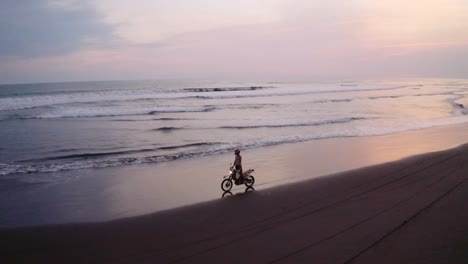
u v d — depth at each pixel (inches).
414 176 460.8
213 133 940.6
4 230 314.2
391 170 498.3
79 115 1310.3
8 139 842.8
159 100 1990.7
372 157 634.8
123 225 322.7
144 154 689.6
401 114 1384.1
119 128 1025.5
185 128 1025.5
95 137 877.8
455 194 377.4
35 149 732.0
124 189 464.4
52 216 364.2
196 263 242.2
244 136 891.4
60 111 1387.8
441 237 271.4
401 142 786.2
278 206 359.6
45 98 1811.0
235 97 2244.1
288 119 1226.0
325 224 305.0
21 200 419.8
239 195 405.7
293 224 308.0
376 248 255.1
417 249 252.4
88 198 426.9
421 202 354.9
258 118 1258.6
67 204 403.9
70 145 777.6
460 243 260.2
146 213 353.1
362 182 442.0
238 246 267.1
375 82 5339.6
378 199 370.6
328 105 1754.4
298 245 264.5
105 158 652.7
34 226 323.3
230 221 322.0
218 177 524.4
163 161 629.9
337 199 375.9
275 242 271.9
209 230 302.5
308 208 349.7
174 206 391.5
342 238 274.5
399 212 328.2
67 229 315.9
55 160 634.8
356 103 1862.7
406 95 2458.2
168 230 306.5
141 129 1008.9
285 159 629.6
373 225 298.5
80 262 251.9
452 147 692.1
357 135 893.2
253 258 245.8
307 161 611.2
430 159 559.8
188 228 309.3
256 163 600.1
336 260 238.5
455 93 2723.9
